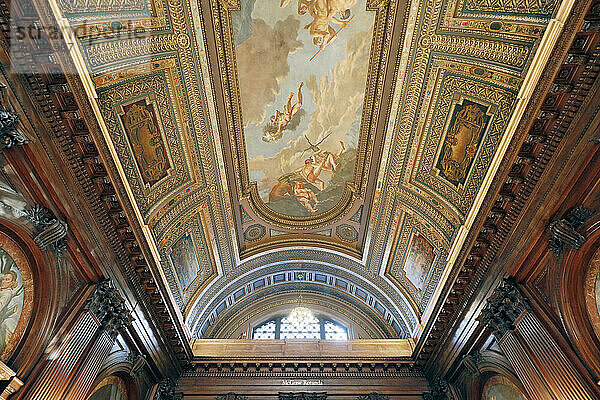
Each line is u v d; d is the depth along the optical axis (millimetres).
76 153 8758
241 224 16844
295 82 12312
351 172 15109
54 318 8695
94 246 9711
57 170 8273
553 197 8867
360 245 17781
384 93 11992
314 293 20984
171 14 9602
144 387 13648
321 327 20234
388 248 16500
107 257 10297
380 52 11211
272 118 13188
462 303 12633
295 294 21031
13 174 7469
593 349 8516
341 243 18250
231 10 10133
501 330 10859
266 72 11859
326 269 19531
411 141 12688
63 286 9047
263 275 19656
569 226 8555
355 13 10539
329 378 15320
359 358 15523
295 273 20219
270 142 13961
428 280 14875
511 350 10594
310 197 16500
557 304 9172
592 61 7527
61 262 8953
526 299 9969
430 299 14828
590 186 8273
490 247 11000
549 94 8195
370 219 16125
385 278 17594
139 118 10711
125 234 10734
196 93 11500
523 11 8344
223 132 12875
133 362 12539
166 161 12172
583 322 8750
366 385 15156
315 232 18125
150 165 11664
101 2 8188
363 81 12117
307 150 14508
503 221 10359
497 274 10859
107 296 10258
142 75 10086
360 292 19875
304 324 20328
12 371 7633
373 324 19953
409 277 16219
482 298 11617
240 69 11562
